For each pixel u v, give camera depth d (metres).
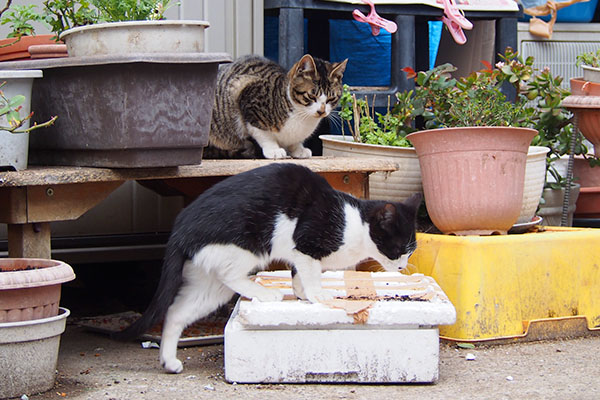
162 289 2.82
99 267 4.66
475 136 3.42
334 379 2.75
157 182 4.00
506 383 2.77
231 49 4.63
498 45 5.19
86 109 2.98
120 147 2.91
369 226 2.93
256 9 4.64
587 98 4.21
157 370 2.94
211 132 4.15
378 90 4.87
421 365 2.74
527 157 3.78
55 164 3.27
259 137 4.11
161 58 2.85
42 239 3.01
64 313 2.70
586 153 4.73
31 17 3.46
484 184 3.45
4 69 3.10
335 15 4.98
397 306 2.73
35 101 3.18
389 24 4.64
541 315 3.44
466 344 3.30
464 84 4.21
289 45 4.51
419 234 3.53
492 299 3.34
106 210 4.39
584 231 3.62
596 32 5.99
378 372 2.75
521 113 4.23
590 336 3.49
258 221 2.81
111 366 3.00
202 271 2.91
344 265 3.02
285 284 3.17
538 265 3.42
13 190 2.89
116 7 3.25
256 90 4.05
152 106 2.91
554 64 5.92
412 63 4.85
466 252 3.32
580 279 3.50
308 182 2.89
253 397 2.59
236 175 2.94
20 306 2.52
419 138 3.56
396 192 4.07
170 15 4.44
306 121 4.16
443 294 2.95
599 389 2.69
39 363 2.59
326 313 2.71
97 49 2.95
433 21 5.51
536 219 4.08
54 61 2.98
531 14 5.78
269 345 2.73
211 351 3.24
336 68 4.28
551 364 3.03
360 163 3.64
